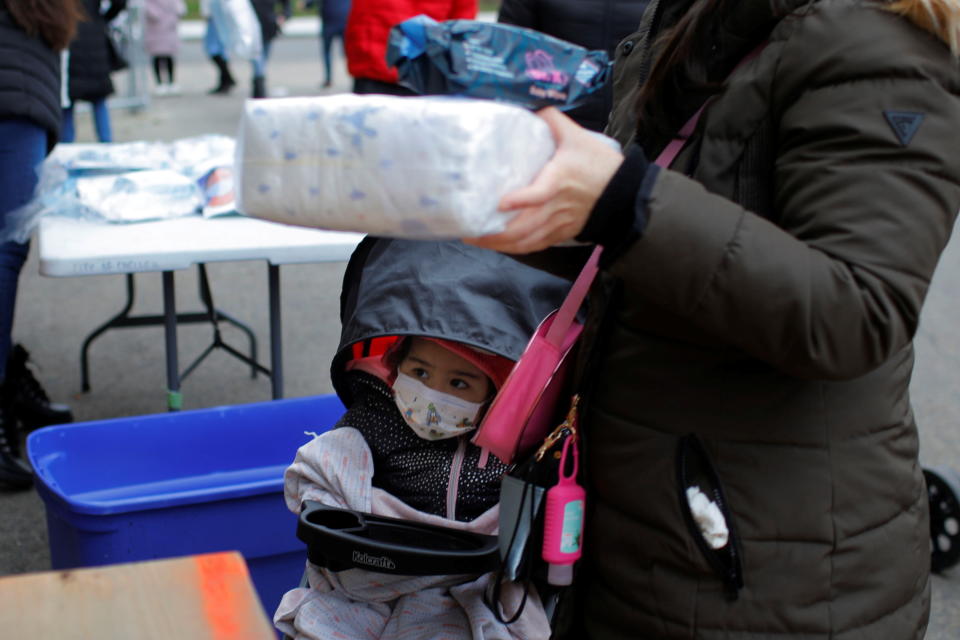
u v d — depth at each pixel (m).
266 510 2.15
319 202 0.93
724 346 1.06
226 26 5.30
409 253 1.64
